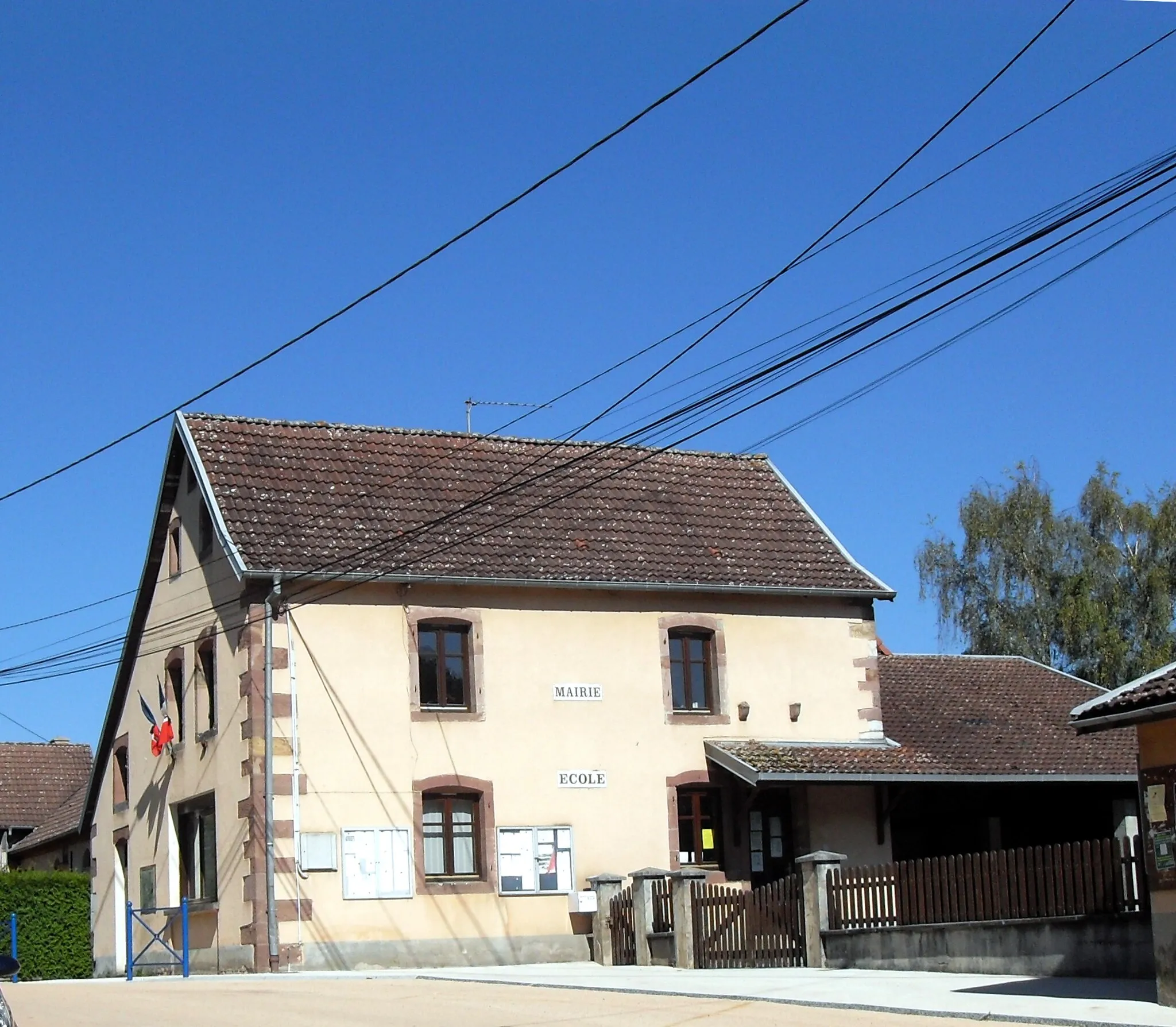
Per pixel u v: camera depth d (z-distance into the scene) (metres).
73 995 21.53
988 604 50.66
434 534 29.81
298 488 29.92
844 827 30.92
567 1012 16.62
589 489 32.69
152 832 32.03
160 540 32.56
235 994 20.20
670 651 30.91
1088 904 19.03
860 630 32.47
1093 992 17.16
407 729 28.23
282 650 27.69
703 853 30.28
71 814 41.62
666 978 21.52
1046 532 50.62
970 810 32.72
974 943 20.31
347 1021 16.11
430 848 28.17
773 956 23.39
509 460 32.59
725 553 32.09
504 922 28.17
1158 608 48.34
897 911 21.69
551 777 29.14
